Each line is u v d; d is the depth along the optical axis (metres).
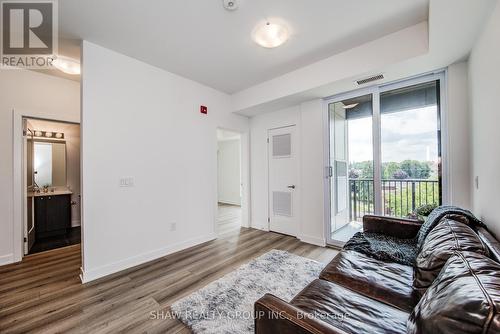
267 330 0.93
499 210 1.41
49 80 2.96
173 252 3.02
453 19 1.60
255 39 2.29
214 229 3.62
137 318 1.69
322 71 2.76
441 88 2.40
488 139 1.60
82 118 2.27
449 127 2.28
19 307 1.82
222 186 7.60
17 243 2.73
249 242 3.43
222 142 7.60
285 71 3.08
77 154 4.61
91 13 1.89
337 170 3.25
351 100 3.08
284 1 1.79
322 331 0.78
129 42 2.35
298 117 3.67
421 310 0.78
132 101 2.66
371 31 2.20
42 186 4.18
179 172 3.15
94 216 2.33
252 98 3.62
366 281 1.38
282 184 3.90
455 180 2.24
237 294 1.96
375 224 2.24
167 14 1.93
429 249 1.29
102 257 2.38
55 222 4.01
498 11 1.39
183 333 1.53
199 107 3.45
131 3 1.79
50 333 1.54
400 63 2.23
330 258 2.78
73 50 2.46
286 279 2.22
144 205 2.75
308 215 3.41
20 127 2.76
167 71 3.03
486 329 0.55
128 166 2.61
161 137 2.95
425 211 2.29
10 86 2.70
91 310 1.78
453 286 0.76
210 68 2.97
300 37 2.29
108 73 2.46
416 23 2.09
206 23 2.05
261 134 4.21
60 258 2.84
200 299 1.89
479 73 1.78
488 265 0.84
